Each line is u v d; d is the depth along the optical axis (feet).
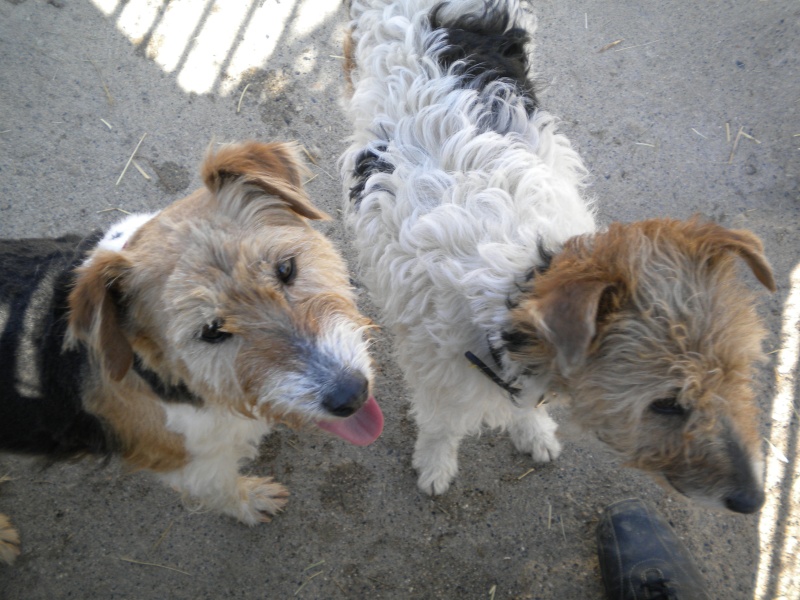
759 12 3.19
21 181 2.75
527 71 2.26
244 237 1.47
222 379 1.48
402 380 2.51
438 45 2.05
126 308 1.50
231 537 2.23
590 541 2.23
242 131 2.92
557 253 1.49
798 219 2.71
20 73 2.99
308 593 2.14
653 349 1.32
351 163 2.19
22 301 1.64
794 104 2.95
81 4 3.19
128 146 2.86
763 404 2.40
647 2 3.26
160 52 3.08
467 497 2.29
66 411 1.69
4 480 2.30
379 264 1.91
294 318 1.44
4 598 2.13
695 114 2.96
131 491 2.29
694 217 1.47
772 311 2.55
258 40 3.14
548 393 1.62
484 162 1.82
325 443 2.39
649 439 1.43
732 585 2.15
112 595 2.15
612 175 2.84
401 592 2.14
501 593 2.14
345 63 2.52
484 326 1.57
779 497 2.26
